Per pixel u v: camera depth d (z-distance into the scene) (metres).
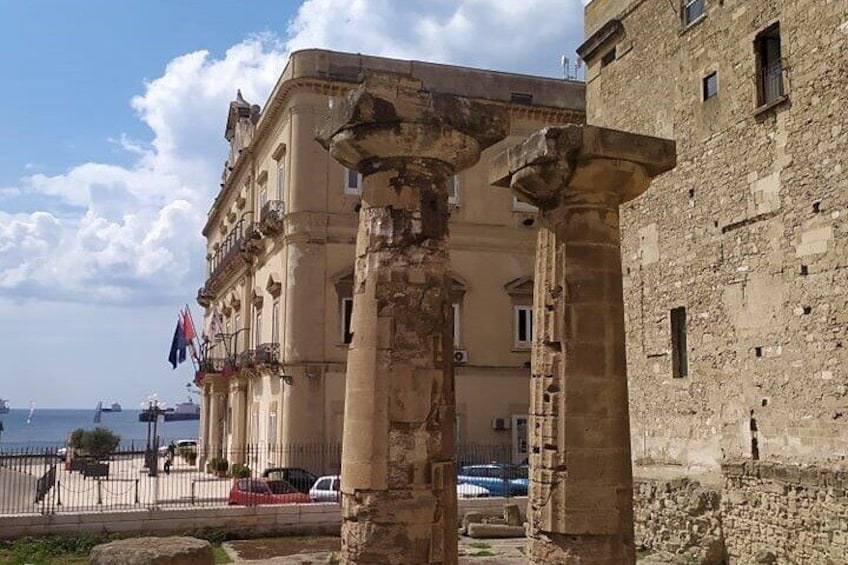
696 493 19.94
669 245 22.09
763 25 19.22
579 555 10.86
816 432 17.09
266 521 24.42
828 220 17.14
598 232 11.50
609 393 11.18
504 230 38.34
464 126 10.56
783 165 18.41
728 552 19.16
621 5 24.70
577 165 11.31
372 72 10.35
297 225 36.03
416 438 10.20
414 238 10.55
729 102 20.19
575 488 10.98
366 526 10.05
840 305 16.75
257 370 40.00
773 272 18.50
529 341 38.28
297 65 36.41
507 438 37.28
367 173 10.80
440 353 10.54
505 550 22.56
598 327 11.28
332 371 35.66
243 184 50.03
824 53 17.48
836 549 16.28
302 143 36.38
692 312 21.06
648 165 11.59
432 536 10.10
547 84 39.50
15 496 27.73
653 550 21.20
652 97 23.20
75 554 21.42
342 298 36.12
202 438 60.06
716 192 20.47
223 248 56.62
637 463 22.83
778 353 18.22
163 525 23.38
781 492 17.72
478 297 37.69
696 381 20.77
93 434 63.81
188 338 49.19
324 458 35.03
